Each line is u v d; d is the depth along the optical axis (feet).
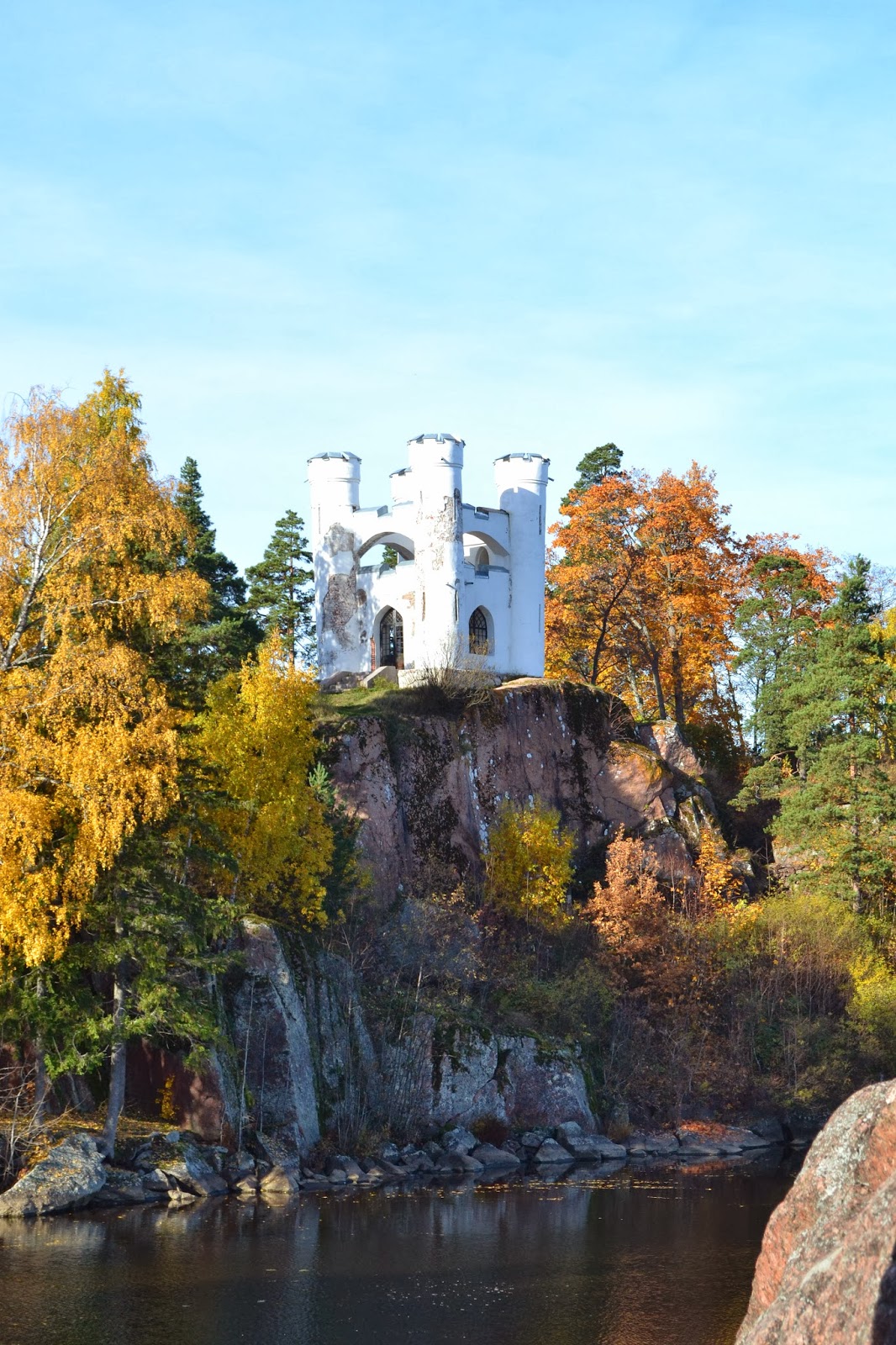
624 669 288.10
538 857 192.65
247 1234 106.32
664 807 223.10
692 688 283.79
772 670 271.90
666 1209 122.93
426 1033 155.02
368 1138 140.46
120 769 102.78
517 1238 109.19
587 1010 175.32
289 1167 127.65
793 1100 177.37
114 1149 120.37
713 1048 182.70
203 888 141.28
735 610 280.31
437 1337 82.43
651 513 266.16
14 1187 110.83
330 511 226.79
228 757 140.46
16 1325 82.02
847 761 217.56
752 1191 133.80
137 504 112.57
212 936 131.85
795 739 233.35
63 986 115.14
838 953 199.41
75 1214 110.93
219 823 139.74
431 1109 151.64
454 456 213.05
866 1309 39.83
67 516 112.06
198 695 129.29
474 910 184.55
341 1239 106.32
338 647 225.35
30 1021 113.19
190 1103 128.77
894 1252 40.50
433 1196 126.00
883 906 220.64
